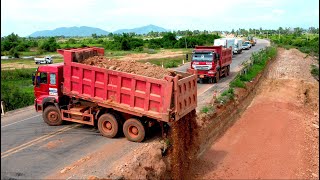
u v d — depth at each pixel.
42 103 14.94
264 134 19.36
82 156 11.75
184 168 13.30
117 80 12.66
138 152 11.85
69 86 13.79
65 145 12.88
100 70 12.89
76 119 14.59
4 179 9.91
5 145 12.92
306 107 27.48
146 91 12.13
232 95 22.06
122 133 14.06
